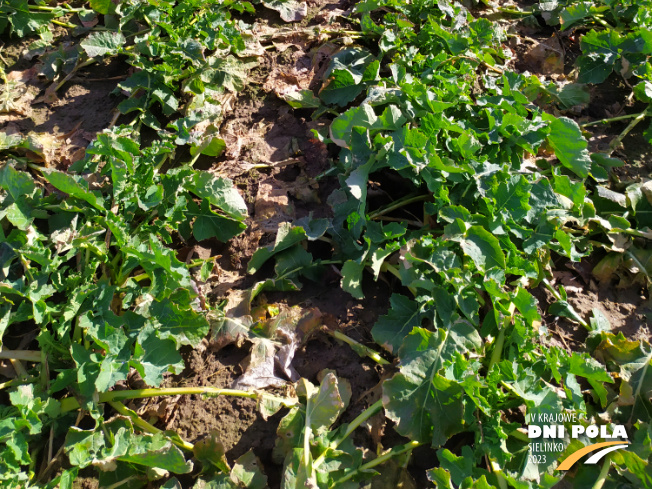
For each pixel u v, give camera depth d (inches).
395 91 43.4
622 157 47.5
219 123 47.8
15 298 36.8
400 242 39.2
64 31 54.7
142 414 34.4
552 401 31.9
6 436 31.1
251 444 33.8
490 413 31.9
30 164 44.6
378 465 32.6
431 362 33.3
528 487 29.5
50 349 34.7
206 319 36.0
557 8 56.9
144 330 34.0
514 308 36.6
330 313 38.2
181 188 40.0
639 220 42.9
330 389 33.0
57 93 49.8
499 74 51.8
